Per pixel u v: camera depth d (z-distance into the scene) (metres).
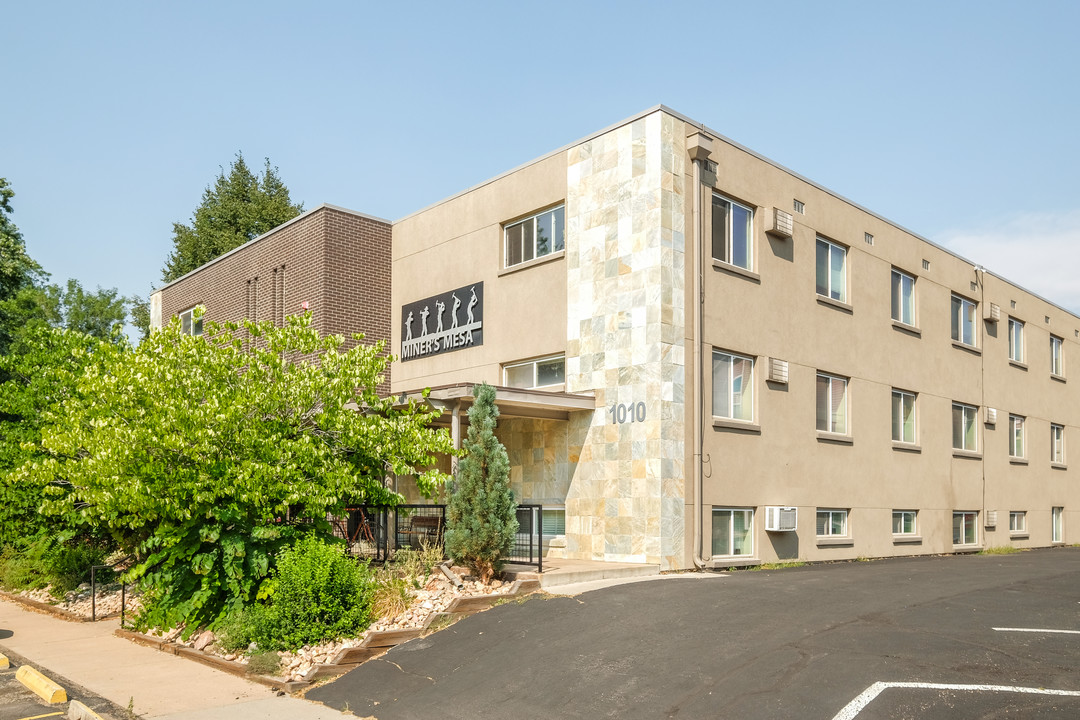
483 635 10.86
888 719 7.09
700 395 16.55
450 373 20.42
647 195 16.45
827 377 20.17
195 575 13.01
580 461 17.03
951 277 25.30
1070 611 11.02
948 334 24.84
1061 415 31.27
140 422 12.38
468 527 12.75
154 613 13.39
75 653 12.54
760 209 18.56
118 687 10.41
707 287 17.06
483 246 19.91
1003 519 26.72
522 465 18.25
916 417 23.14
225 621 12.08
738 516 17.42
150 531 15.59
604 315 16.95
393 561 13.86
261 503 12.56
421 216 21.81
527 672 9.45
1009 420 27.95
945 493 23.86
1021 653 8.71
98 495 12.21
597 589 12.98
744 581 13.94
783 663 8.76
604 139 17.38
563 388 17.73
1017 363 28.47
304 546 12.20
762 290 18.39
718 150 17.64
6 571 19.72
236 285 25.08
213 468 12.27
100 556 18.66
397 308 22.23
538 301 18.39
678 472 15.95
